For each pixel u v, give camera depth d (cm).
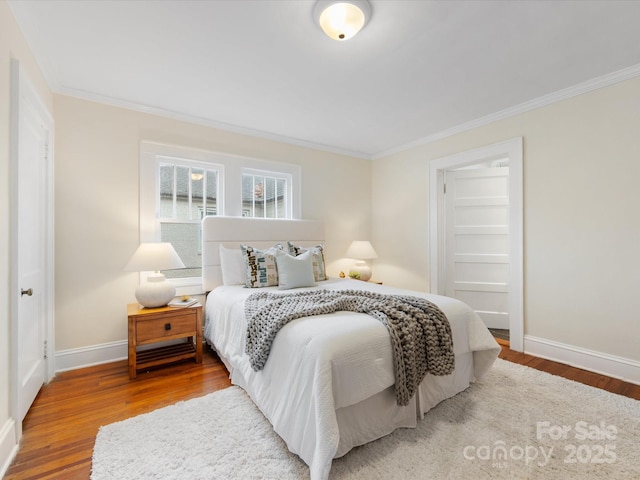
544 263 272
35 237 201
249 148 348
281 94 261
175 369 250
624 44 195
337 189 420
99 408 191
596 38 189
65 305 246
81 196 253
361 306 184
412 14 167
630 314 227
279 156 370
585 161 248
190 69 222
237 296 241
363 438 152
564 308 260
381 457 146
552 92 260
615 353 233
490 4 160
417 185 390
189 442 157
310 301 195
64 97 247
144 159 282
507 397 200
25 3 157
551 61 214
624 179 229
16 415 155
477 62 215
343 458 145
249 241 331
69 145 248
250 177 357
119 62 212
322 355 137
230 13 165
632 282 226
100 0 156
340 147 413
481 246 372
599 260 241
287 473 137
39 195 210
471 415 180
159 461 143
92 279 257
